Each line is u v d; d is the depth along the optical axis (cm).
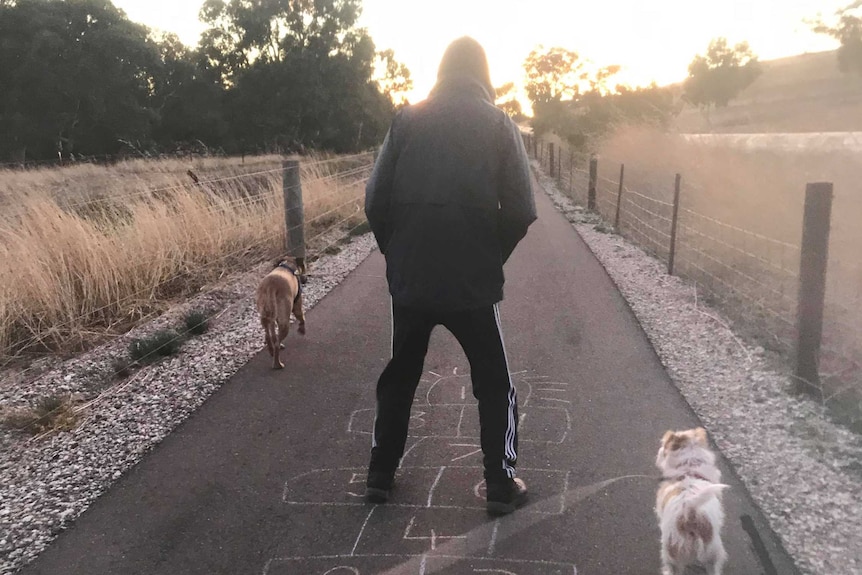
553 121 3897
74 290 679
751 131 3219
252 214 995
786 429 421
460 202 314
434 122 321
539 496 352
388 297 783
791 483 357
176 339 614
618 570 293
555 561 300
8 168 2322
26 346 598
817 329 465
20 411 484
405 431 351
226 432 439
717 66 4416
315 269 934
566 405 465
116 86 4359
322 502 354
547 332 629
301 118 5084
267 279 554
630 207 1421
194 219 876
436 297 316
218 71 5244
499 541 316
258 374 543
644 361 548
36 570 305
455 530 325
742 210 1303
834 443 399
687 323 649
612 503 344
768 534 313
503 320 671
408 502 352
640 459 388
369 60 5288
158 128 5022
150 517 345
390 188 334
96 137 4547
